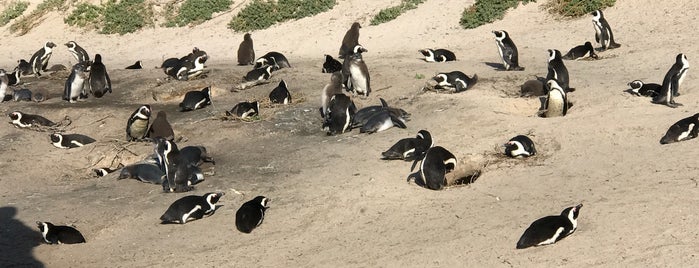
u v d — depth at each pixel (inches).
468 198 414.3
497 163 462.0
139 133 570.6
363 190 433.4
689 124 459.2
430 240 369.4
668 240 345.1
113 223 416.2
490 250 353.1
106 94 721.0
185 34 1052.5
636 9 861.2
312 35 968.9
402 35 926.4
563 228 354.6
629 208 378.0
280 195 438.6
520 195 410.9
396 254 358.3
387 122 541.0
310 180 457.1
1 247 395.2
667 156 439.5
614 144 469.7
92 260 377.4
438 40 893.2
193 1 1106.7
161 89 710.5
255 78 711.1
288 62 818.2
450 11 962.7
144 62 930.7
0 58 1027.3
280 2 1050.7
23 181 498.9
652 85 561.3
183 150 495.8
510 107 584.7
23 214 435.8
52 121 638.5
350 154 497.0
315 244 378.6
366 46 906.7
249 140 552.1
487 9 924.0
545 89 599.8
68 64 946.7
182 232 400.2
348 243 375.9
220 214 418.6
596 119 512.7
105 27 1106.7
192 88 711.1
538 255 344.5
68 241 393.7
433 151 439.2
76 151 554.3
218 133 570.3
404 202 416.2
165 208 430.0
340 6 1030.4
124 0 1137.4
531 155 466.6
